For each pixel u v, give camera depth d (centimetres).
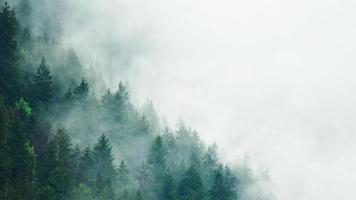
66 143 9738
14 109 9388
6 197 7175
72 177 9238
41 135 10106
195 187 10550
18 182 7750
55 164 8900
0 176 7712
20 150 8381
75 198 8850
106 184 9519
